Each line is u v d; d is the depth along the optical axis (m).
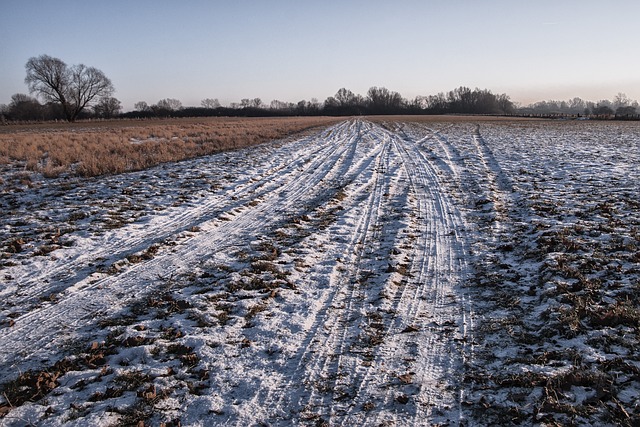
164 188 13.59
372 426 3.73
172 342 5.07
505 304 5.89
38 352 4.91
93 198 12.19
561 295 5.75
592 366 4.26
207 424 3.78
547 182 13.98
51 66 87.00
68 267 7.38
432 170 17.73
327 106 152.25
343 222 10.37
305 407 4.00
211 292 6.43
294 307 6.02
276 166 18.50
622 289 5.80
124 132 36.97
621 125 49.56
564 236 8.16
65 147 23.47
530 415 3.72
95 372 4.51
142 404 4.01
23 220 9.95
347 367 4.61
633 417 3.53
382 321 5.62
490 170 17.31
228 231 9.60
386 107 154.75
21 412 3.90
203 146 26.42
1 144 24.33
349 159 21.25
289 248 8.44
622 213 9.72
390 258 7.86
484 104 159.62
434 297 6.31
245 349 4.96
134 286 6.69
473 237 8.98
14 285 6.67
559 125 51.00
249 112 132.25
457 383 4.30
